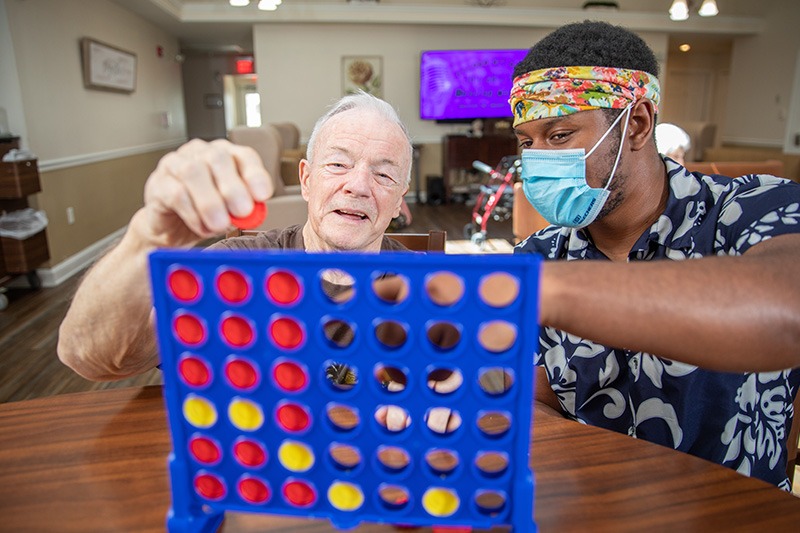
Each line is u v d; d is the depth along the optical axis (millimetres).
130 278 586
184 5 6449
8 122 3527
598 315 438
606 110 809
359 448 417
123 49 5344
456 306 372
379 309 379
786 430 893
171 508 462
